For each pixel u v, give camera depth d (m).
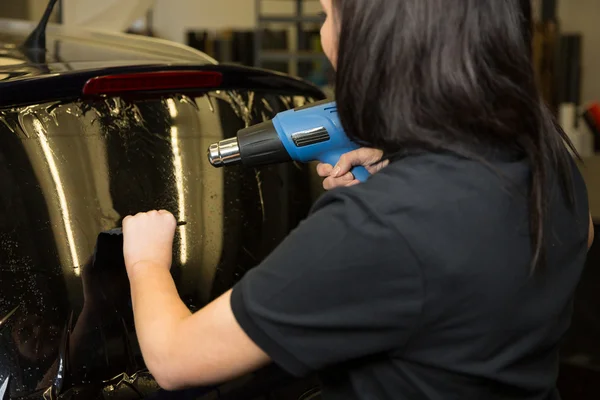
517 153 0.79
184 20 5.66
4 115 1.14
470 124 0.75
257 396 1.09
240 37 5.02
